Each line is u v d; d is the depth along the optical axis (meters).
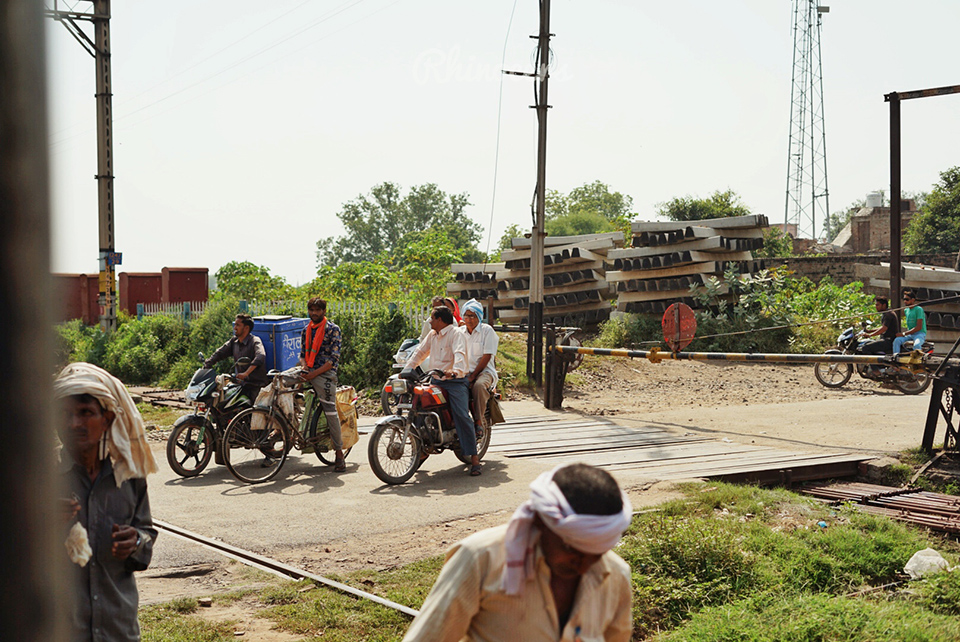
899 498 8.86
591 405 15.44
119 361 20.66
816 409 14.48
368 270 32.25
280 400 9.26
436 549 6.67
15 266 0.83
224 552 6.55
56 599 0.93
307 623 5.03
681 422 13.14
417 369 9.60
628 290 23.58
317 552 6.62
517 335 21.73
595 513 2.02
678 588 5.64
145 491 3.31
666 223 23.17
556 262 24.45
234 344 9.71
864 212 60.47
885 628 4.86
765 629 4.88
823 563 6.26
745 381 18.84
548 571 2.18
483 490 8.62
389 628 5.01
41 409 0.87
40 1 0.84
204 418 9.34
